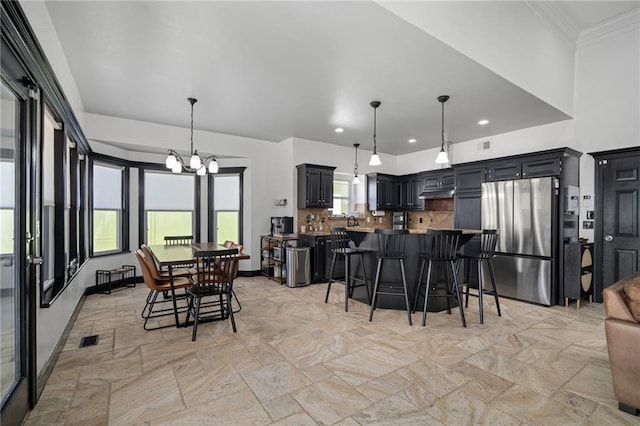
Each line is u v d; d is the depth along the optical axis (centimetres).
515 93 382
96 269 488
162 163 580
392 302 406
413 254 396
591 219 455
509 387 225
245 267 618
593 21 438
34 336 199
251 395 214
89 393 216
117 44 282
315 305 425
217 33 265
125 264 538
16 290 188
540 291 432
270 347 291
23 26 172
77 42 278
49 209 297
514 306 425
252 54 298
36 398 203
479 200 514
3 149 183
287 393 217
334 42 278
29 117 195
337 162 655
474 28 308
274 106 433
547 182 429
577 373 245
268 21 249
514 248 460
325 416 192
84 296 444
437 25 273
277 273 582
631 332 192
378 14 241
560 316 383
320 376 239
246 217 621
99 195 505
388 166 734
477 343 300
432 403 206
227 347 290
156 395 214
